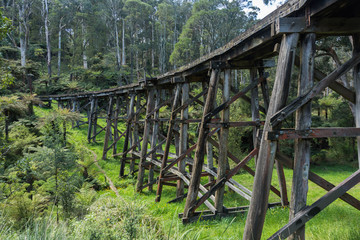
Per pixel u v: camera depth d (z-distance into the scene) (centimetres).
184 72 697
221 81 626
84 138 1720
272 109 295
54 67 3716
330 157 1559
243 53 429
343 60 1452
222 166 542
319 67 1292
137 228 309
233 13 2797
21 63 2777
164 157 790
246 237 304
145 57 4212
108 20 4028
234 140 1255
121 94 1459
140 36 4072
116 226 327
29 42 3559
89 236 295
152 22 4166
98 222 345
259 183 299
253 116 569
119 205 407
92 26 3847
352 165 1445
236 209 600
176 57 3052
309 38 284
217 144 654
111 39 4428
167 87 980
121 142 1708
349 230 350
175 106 771
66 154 755
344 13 291
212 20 2873
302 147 287
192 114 1658
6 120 1154
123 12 4091
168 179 783
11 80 712
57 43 4050
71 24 4072
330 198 268
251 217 301
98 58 3534
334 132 288
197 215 557
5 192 664
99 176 1088
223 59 513
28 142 1174
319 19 279
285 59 286
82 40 3847
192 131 1567
